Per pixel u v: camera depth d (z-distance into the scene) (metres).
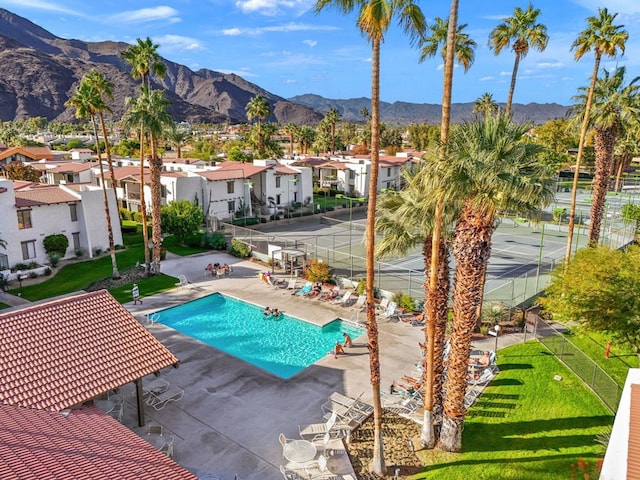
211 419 17.78
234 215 58.44
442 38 26.06
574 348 20.95
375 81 12.84
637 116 32.16
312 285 32.25
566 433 16.50
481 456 15.38
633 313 19.16
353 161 76.94
